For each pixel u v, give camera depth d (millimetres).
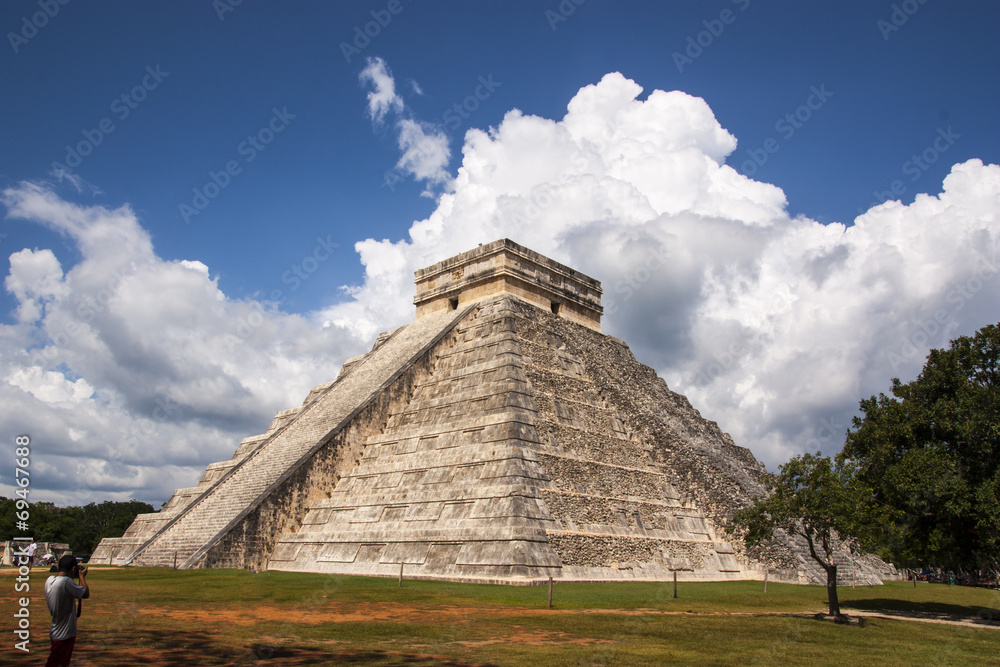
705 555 31812
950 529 21750
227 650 11633
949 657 13664
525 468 27406
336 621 15188
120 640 12094
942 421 21734
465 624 15289
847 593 28156
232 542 28297
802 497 18766
